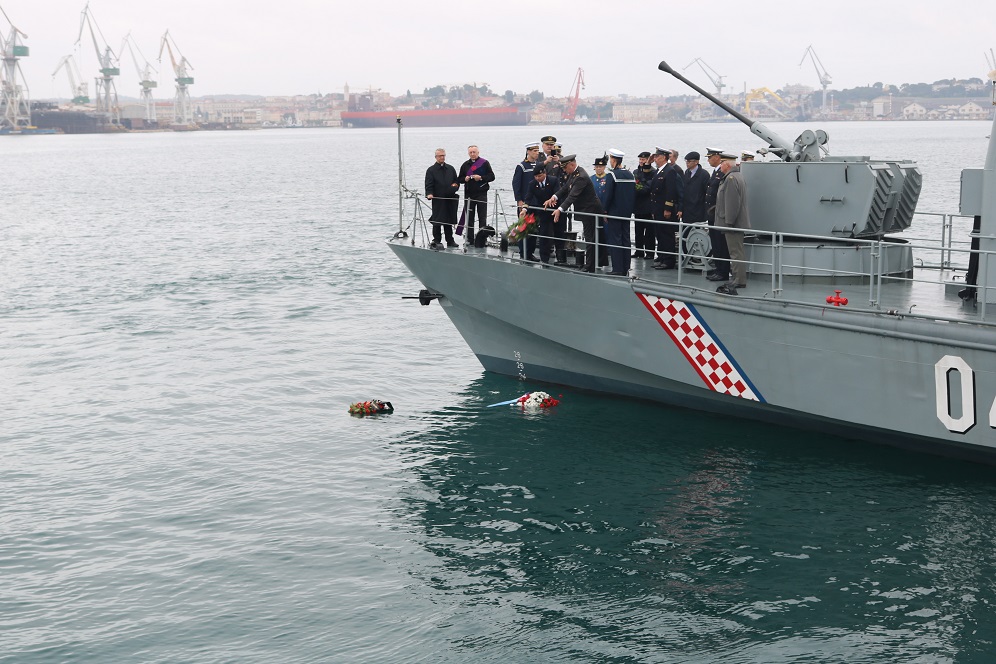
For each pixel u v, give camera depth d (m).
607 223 14.38
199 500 11.81
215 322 22.05
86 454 13.52
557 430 13.94
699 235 14.06
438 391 16.12
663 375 13.68
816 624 8.83
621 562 10.05
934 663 8.20
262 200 58.97
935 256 24.86
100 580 9.85
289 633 8.86
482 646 8.61
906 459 12.48
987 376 10.79
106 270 30.22
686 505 11.37
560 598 9.38
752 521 10.91
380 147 166.88
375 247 34.50
